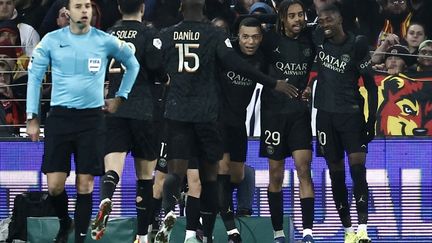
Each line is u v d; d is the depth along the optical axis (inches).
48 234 1314.0
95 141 1160.2
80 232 1175.0
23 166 1539.1
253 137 1526.8
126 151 1245.7
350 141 1331.2
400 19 1669.5
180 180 1229.1
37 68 1154.0
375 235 1542.8
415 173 1535.4
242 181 1444.4
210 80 1234.0
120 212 1531.7
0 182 1535.4
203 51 1227.9
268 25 1429.6
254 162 1530.5
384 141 1535.4
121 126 1238.3
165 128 1263.5
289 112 1341.0
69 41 1151.6
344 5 1675.7
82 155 1160.2
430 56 1534.2
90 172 1161.4
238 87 1369.3
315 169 1531.7
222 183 1357.0
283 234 1365.7
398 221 1539.1
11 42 1606.8
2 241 1402.6
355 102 1334.9
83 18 1145.4
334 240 1531.7
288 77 1343.5
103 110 1175.6
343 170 1363.2
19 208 1391.5
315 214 1534.2
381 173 1539.1
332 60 1328.7
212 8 1640.0
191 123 1233.4
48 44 1152.8
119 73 1243.2
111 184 1202.6
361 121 1334.9
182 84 1227.9
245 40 1338.6
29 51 1603.1
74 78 1148.5
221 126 1357.0
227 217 1343.5
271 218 1363.2
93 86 1154.0
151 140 1258.0
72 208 1531.7
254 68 1253.1
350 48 1325.0
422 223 1539.1
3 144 1535.4
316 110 1456.7
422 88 1539.1
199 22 1237.1
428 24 1669.5
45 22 1624.0
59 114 1154.7
